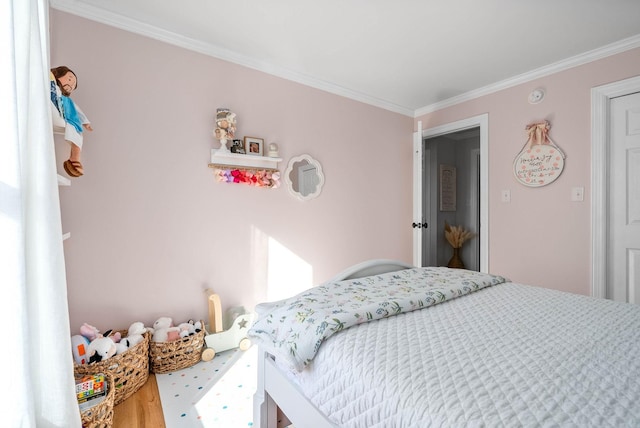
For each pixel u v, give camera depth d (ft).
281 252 8.40
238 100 7.70
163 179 6.70
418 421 2.16
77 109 4.87
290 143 8.57
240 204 7.72
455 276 5.49
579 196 7.77
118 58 6.21
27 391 2.77
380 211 10.63
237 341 7.04
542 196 8.42
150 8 5.99
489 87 9.43
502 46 7.27
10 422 2.71
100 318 6.03
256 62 7.92
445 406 2.15
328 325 3.29
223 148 7.25
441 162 14.25
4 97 2.66
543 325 3.55
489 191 9.49
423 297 4.21
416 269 6.03
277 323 3.81
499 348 2.97
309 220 8.95
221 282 7.44
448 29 6.59
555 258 8.19
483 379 2.44
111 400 4.36
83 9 5.84
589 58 7.55
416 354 2.85
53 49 5.60
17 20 2.96
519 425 1.92
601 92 7.41
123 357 5.21
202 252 7.18
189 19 6.31
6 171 2.68
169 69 6.77
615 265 7.40
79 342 5.07
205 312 7.21
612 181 7.44
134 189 6.38
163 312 6.69
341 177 9.64
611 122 7.43
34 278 3.25
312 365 3.21
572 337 3.22
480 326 3.51
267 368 4.10
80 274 5.85
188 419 4.73
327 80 9.13
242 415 4.84
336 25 6.47
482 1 5.67
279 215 8.38
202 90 7.19
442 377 2.48
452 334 3.29
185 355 6.25
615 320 3.70
